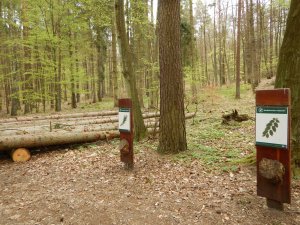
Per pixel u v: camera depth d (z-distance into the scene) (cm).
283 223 367
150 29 1875
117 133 934
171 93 686
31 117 1284
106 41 2620
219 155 671
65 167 679
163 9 663
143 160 670
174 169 594
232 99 2033
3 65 1933
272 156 388
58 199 492
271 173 381
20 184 585
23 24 1677
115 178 576
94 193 509
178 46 677
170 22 661
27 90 1716
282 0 1672
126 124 618
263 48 3145
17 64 1895
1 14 1816
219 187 489
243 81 3294
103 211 437
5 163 759
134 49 1980
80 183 566
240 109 1506
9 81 2341
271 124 383
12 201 496
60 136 831
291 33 496
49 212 445
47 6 1709
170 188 504
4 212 452
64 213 439
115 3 831
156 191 497
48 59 1831
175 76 681
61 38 1841
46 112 1916
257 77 2370
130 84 869
